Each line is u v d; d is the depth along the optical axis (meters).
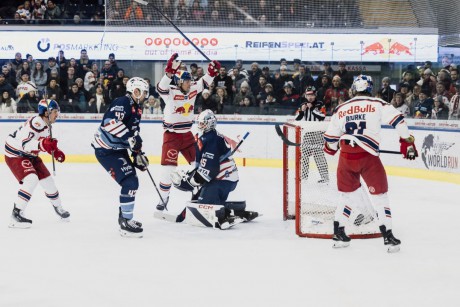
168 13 15.38
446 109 12.82
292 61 14.98
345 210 7.25
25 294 5.66
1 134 15.22
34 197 10.35
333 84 14.55
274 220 8.76
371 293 5.68
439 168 12.70
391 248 7.03
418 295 5.63
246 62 15.19
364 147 7.02
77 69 15.17
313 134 7.95
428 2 14.24
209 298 5.54
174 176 8.70
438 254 7.01
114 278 6.11
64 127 15.19
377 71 14.77
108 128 7.60
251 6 15.28
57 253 7.01
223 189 8.34
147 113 15.14
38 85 15.26
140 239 7.65
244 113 14.90
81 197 10.46
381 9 14.77
